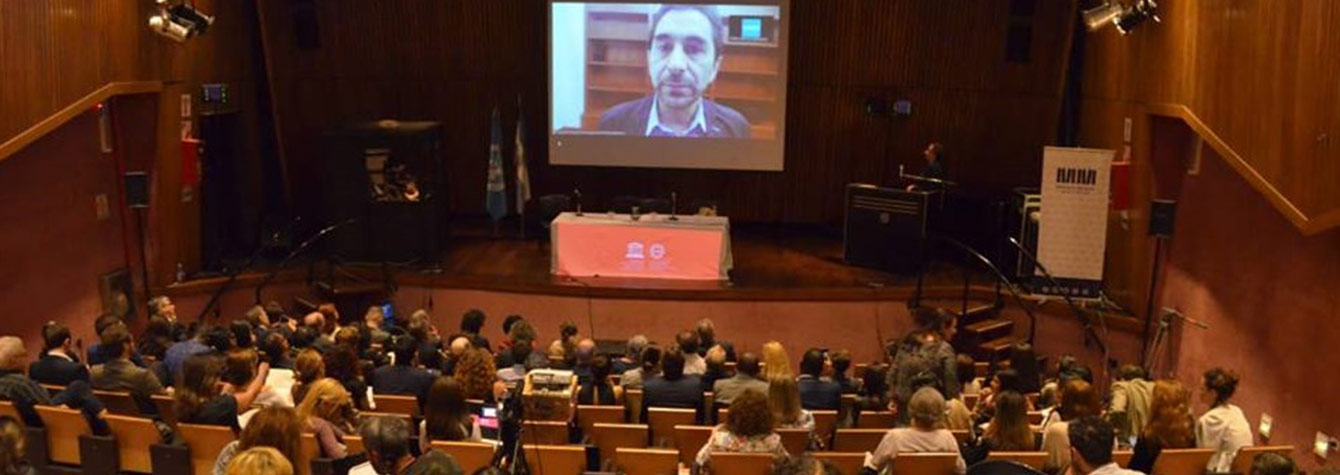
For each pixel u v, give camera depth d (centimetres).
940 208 1441
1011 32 1516
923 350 935
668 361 833
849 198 1413
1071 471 534
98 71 1112
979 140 1590
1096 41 1358
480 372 764
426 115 1653
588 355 872
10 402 705
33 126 1015
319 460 632
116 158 1238
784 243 1566
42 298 1139
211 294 1318
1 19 968
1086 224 1236
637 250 1336
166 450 666
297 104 1578
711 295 1297
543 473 663
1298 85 844
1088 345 1266
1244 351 1028
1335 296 870
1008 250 1398
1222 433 734
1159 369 1195
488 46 1625
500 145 1546
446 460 389
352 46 1605
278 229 1484
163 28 1190
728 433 633
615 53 1564
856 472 678
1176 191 1173
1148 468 679
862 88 1616
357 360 785
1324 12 804
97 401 720
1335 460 870
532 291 1316
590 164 1593
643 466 668
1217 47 999
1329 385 877
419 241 1380
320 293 1357
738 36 1545
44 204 1135
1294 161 854
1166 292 1184
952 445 636
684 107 1565
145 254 1273
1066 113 1491
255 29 1509
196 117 1342
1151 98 1163
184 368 687
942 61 1574
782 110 1555
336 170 1366
